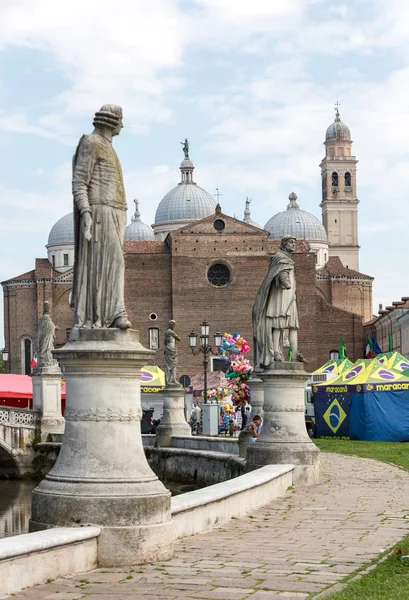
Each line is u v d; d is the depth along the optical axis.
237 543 13.81
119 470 12.30
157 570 11.66
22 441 48.31
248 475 19.12
